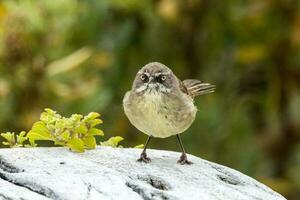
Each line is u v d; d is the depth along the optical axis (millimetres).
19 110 14266
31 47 14148
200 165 9852
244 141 15508
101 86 14922
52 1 14258
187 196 8523
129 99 10617
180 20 15594
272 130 16656
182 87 11125
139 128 10672
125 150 10211
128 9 15477
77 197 8086
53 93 14344
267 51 16266
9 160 9000
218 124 15242
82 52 14711
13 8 14000
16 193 8086
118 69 15391
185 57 16062
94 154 9711
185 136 15219
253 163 15422
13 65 14023
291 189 15906
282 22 16219
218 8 15750
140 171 9203
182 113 10477
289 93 16750
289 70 16578
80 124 9797
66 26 14461
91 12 14859
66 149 9750
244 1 16047
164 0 15266
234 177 9672
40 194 8211
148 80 10422
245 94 16547
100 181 8523
